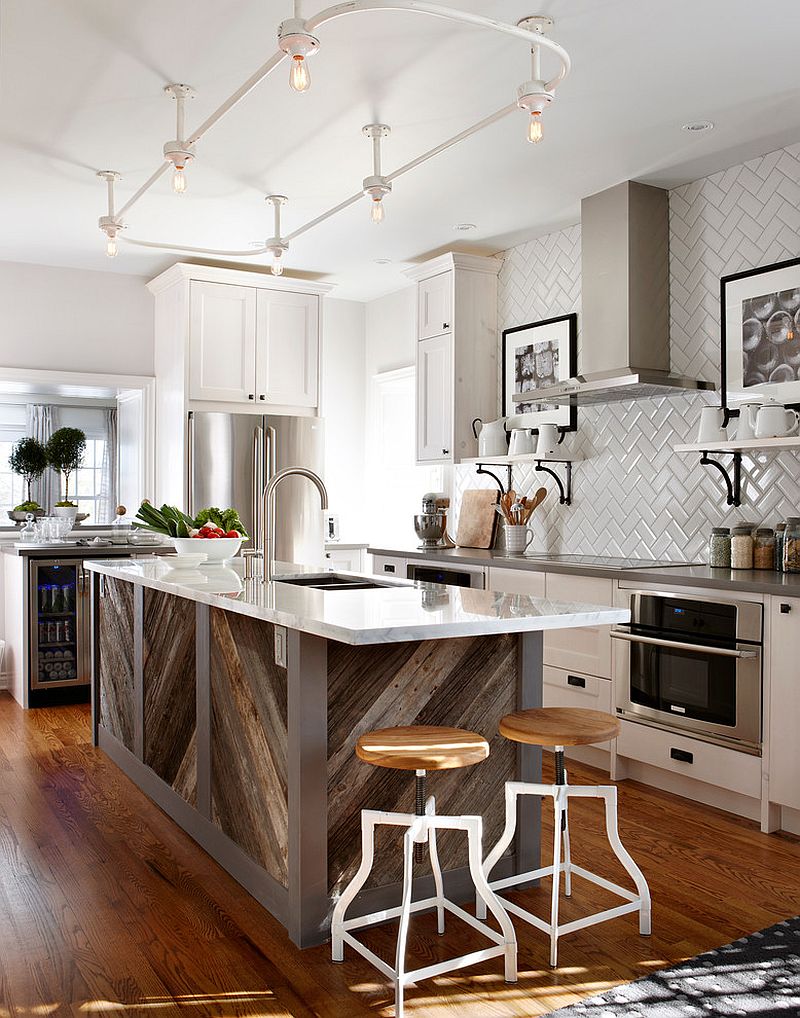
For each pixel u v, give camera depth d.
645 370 4.35
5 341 5.81
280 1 2.75
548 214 4.86
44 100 3.46
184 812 3.30
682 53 3.06
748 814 3.44
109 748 4.27
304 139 3.82
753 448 3.83
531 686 2.79
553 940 2.29
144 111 3.56
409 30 2.91
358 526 7.07
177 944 2.42
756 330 3.98
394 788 2.57
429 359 5.71
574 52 3.05
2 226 5.08
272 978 2.24
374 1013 2.08
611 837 2.46
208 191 4.50
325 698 2.43
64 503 6.06
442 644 2.66
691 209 4.36
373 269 6.09
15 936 2.46
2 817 3.44
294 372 6.16
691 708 3.54
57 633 5.39
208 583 3.22
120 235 5.25
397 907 2.57
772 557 3.81
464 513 5.59
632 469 4.67
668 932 2.48
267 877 2.63
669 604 3.63
